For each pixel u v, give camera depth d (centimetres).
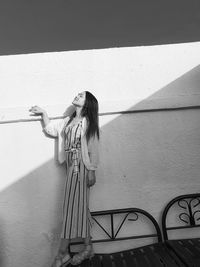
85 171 254
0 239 277
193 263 214
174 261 230
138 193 287
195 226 280
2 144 293
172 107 296
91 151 258
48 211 282
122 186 288
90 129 262
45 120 288
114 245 278
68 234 238
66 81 304
